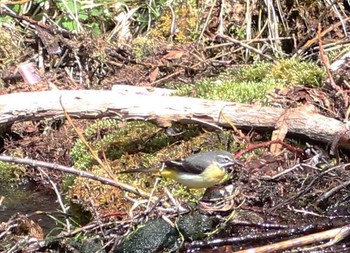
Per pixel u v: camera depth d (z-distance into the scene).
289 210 5.39
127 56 8.44
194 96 6.87
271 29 8.45
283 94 6.62
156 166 5.52
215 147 6.14
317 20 8.30
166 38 8.80
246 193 5.57
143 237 5.01
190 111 6.14
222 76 7.60
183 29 8.77
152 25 9.01
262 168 5.86
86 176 5.30
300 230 5.15
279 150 6.04
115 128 6.79
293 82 6.88
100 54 8.38
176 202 5.14
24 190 6.88
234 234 5.19
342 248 4.89
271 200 5.54
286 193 5.57
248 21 8.59
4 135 7.56
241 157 5.99
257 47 8.52
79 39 8.51
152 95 6.37
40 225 5.85
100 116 6.16
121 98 6.15
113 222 5.10
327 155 5.94
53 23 8.84
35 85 7.94
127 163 6.14
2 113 6.06
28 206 6.41
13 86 7.96
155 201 5.17
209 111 6.16
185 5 8.91
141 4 9.15
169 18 8.89
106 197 5.62
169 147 6.27
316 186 5.62
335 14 8.38
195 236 5.07
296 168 5.77
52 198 6.61
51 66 8.52
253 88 6.73
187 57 8.30
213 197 5.45
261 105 6.28
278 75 7.18
